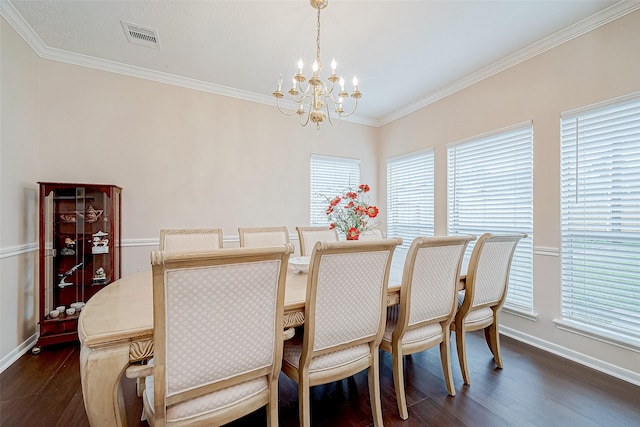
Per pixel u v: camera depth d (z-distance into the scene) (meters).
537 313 2.49
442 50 2.62
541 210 2.48
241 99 3.55
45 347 2.43
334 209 2.11
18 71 2.31
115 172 2.92
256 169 3.64
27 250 2.43
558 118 2.38
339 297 1.33
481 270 1.92
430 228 3.66
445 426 1.51
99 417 0.96
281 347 1.19
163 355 0.94
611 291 2.08
